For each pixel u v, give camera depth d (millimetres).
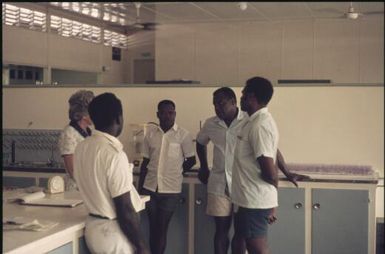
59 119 4949
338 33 9602
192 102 4609
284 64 9859
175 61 10422
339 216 3930
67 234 2297
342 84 4359
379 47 9445
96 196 2312
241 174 3080
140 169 4125
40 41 7875
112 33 10320
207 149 4496
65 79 8977
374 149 4344
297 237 3998
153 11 9008
